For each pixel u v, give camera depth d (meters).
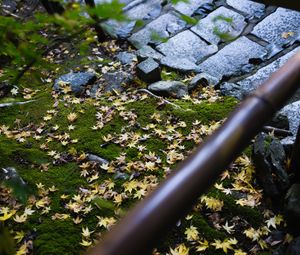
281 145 3.34
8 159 3.74
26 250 2.88
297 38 5.23
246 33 5.54
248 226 2.97
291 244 2.59
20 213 3.16
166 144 3.82
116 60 5.40
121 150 3.80
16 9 5.48
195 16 5.98
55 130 4.16
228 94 4.57
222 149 0.99
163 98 4.54
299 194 2.87
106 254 0.79
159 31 5.80
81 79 4.91
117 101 4.49
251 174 3.35
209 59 5.24
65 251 2.88
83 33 1.33
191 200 0.92
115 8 0.98
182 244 2.86
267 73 4.82
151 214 0.85
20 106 4.55
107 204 3.21
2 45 1.19
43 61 1.29
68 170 3.62
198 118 4.11
